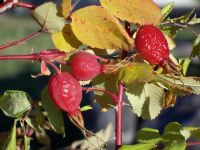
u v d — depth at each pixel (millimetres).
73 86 250
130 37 268
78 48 279
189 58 310
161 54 259
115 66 257
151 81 259
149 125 832
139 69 251
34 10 253
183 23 309
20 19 2305
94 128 810
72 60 257
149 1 263
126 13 264
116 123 279
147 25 263
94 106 818
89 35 264
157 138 253
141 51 260
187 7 2143
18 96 266
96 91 300
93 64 256
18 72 1472
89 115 816
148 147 249
